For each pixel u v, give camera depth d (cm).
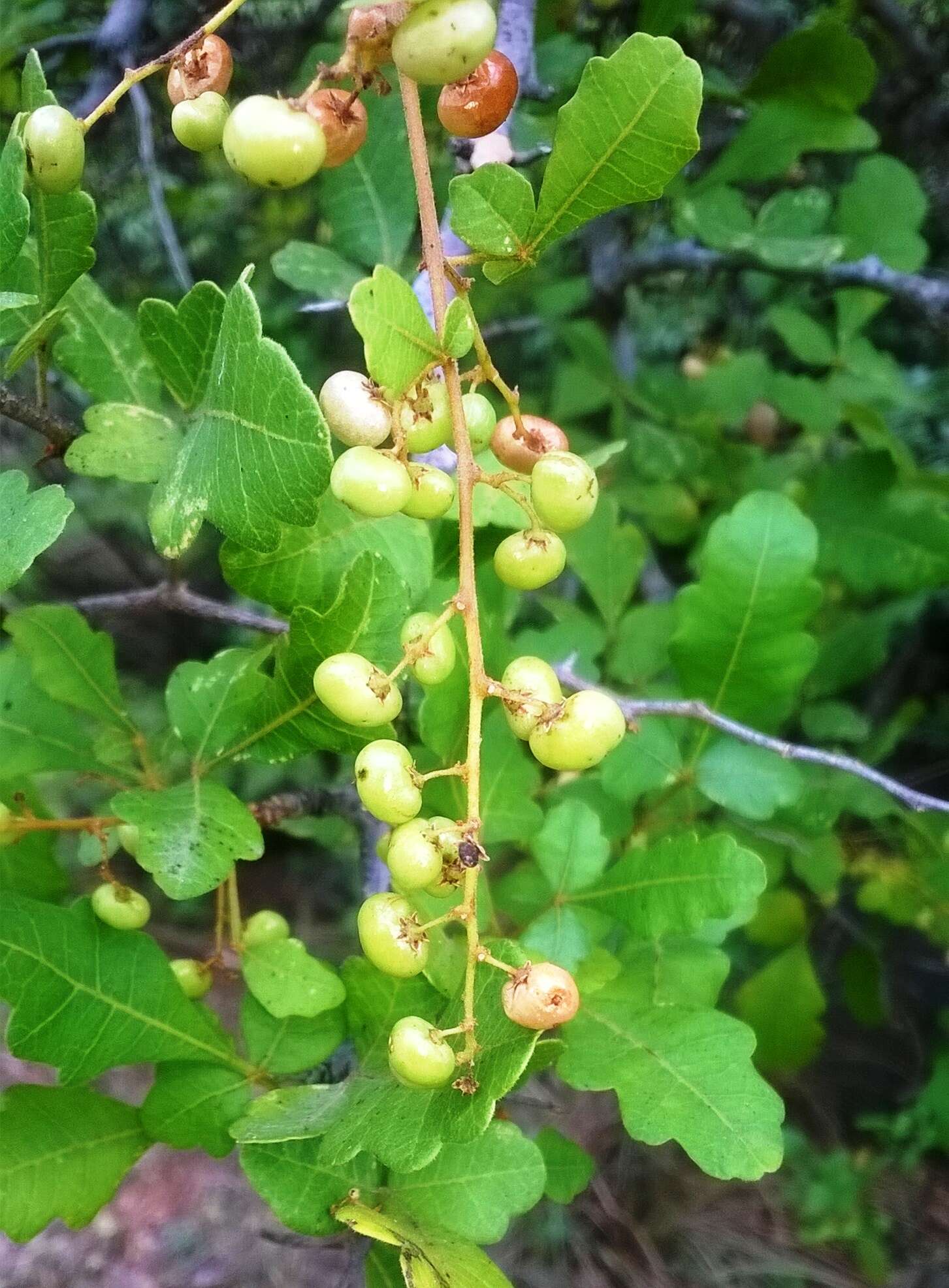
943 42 22
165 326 8
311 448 6
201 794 9
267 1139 8
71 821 10
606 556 15
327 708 8
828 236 16
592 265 22
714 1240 33
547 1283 32
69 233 8
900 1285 31
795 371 26
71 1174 9
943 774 31
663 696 15
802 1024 16
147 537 33
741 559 12
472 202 7
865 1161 33
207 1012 9
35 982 8
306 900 39
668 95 7
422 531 9
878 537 17
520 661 7
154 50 19
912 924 19
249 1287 33
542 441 8
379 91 7
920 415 26
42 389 9
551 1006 7
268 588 8
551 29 16
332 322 28
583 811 10
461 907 7
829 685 18
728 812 16
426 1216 8
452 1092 7
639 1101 8
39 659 10
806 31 14
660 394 21
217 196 25
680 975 10
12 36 17
